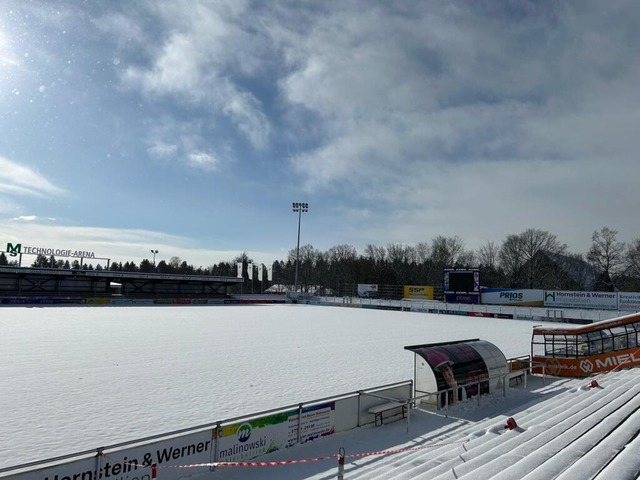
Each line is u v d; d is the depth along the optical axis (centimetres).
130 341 3041
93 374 2020
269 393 1733
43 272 6309
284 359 2498
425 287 7494
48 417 1391
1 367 2144
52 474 770
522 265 10394
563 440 866
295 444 1177
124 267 12394
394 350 2869
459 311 6394
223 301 7906
